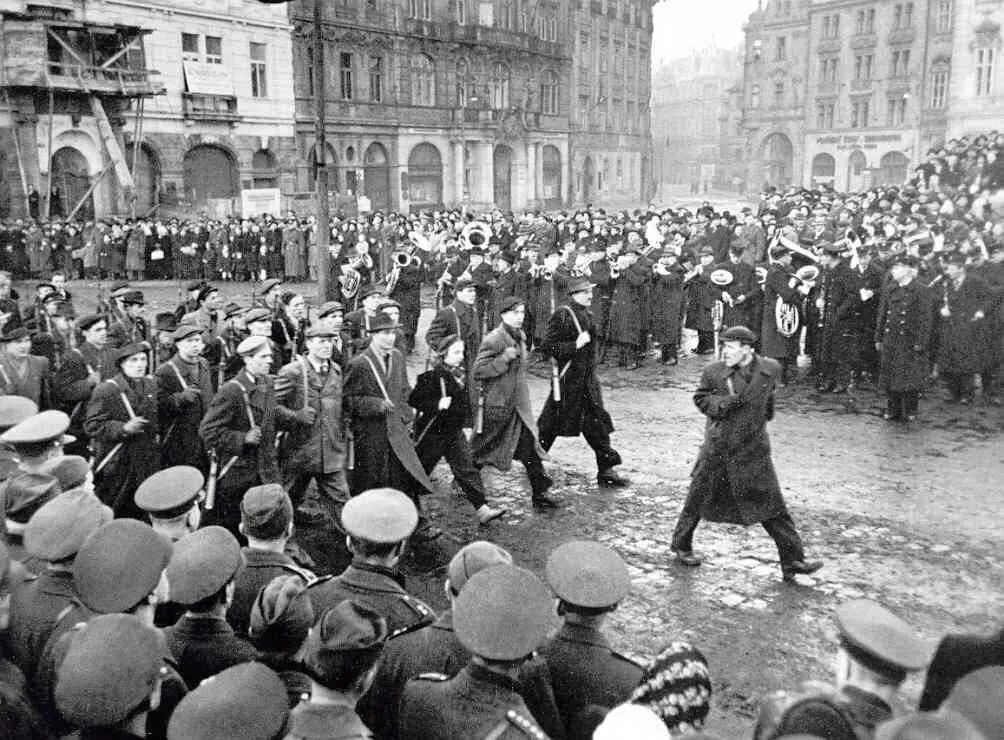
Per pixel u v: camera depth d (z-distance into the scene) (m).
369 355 7.69
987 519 8.10
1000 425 11.38
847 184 64.81
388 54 49.38
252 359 6.94
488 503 8.99
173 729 2.42
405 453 7.72
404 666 3.63
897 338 11.27
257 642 3.43
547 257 16.83
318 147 12.13
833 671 5.58
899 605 6.44
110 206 33.88
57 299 11.66
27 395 8.73
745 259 14.90
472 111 54.69
